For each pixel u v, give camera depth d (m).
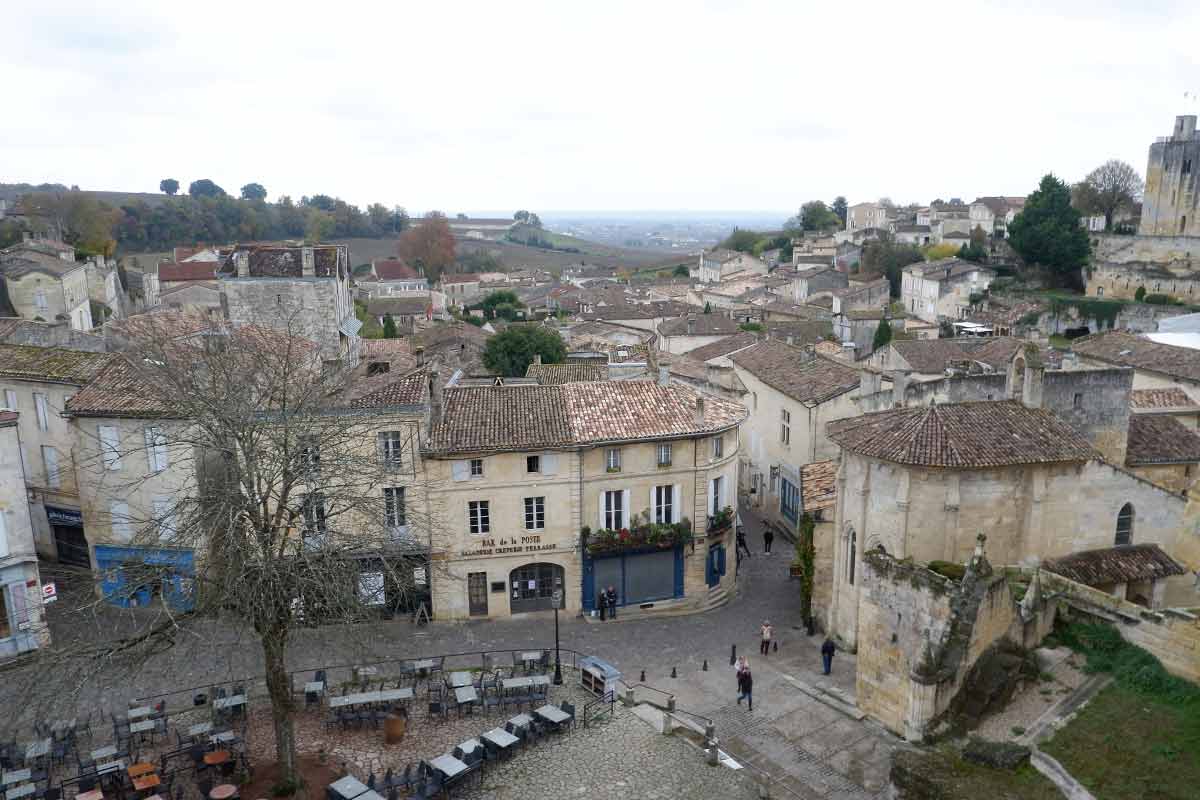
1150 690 27.78
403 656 37.81
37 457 45.78
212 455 41.22
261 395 33.12
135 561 29.39
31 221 131.50
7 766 27.41
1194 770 23.97
